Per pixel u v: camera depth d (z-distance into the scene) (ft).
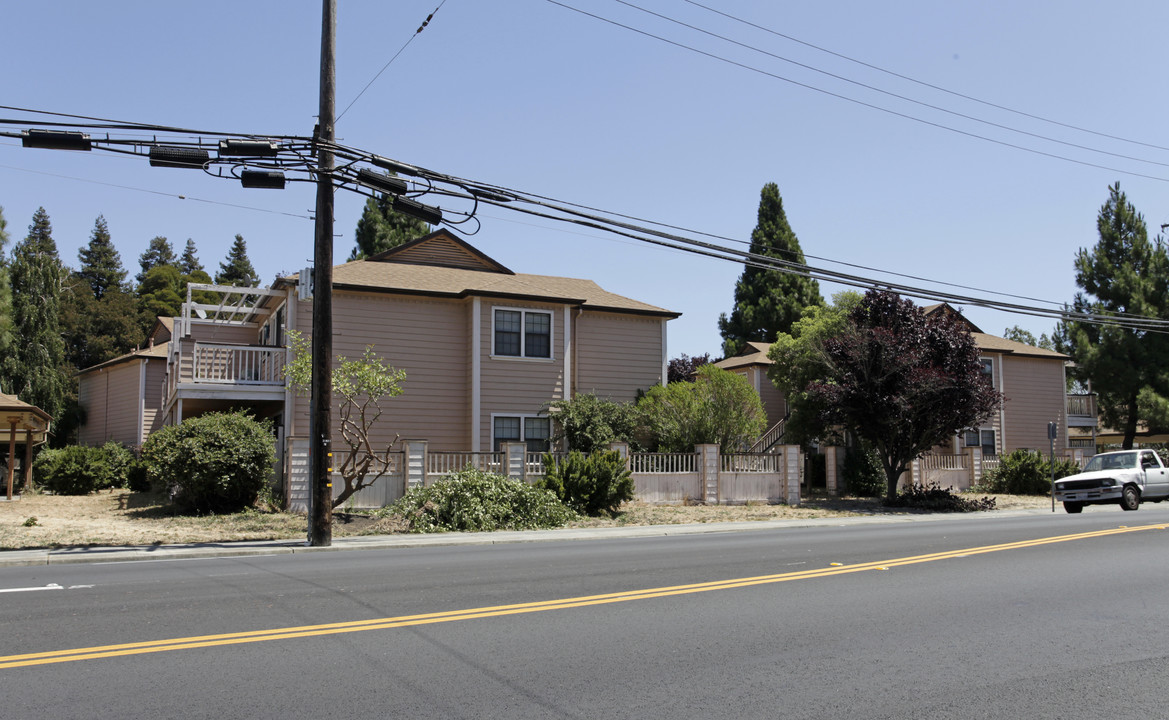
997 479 103.86
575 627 24.70
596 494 68.54
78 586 31.53
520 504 63.21
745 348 132.67
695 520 68.08
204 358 74.23
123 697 17.69
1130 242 136.26
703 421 82.74
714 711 17.21
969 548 43.93
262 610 26.71
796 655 21.76
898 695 18.44
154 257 285.84
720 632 24.26
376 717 16.62
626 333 91.09
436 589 30.99
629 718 16.74
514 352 84.07
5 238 99.50
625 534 57.88
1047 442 127.54
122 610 26.58
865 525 66.03
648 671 20.13
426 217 51.60
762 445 111.65
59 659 20.54
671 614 26.63
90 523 57.72
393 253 91.45
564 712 17.06
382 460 68.95
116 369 118.62
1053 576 34.50
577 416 80.12
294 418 75.66
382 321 80.64
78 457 83.15
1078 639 23.70
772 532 58.85
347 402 64.80
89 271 246.88
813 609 27.58
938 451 117.29
